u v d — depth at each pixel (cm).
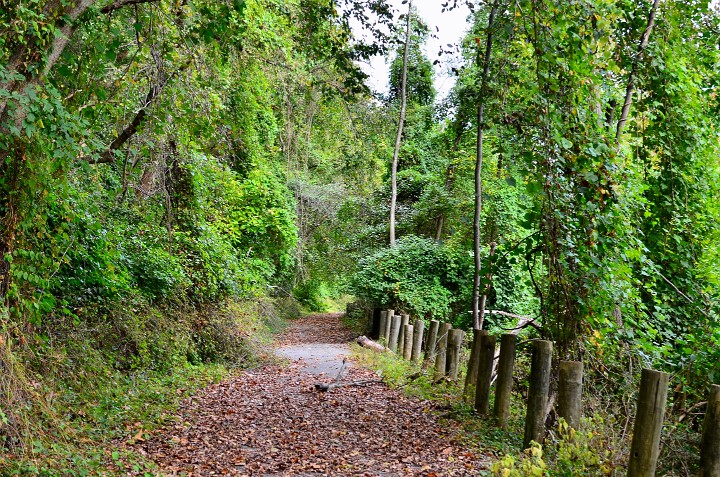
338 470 552
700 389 693
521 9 690
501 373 690
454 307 1706
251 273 1622
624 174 779
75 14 540
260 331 1534
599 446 534
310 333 2102
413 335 1307
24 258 596
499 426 684
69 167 582
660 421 475
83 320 843
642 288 857
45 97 508
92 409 664
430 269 1706
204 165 1165
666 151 898
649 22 902
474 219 1014
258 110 1731
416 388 920
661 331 852
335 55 927
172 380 916
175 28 767
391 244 1931
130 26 766
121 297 941
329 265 2753
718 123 1027
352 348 1532
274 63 1213
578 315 685
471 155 1780
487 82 917
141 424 671
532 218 696
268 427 724
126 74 763
